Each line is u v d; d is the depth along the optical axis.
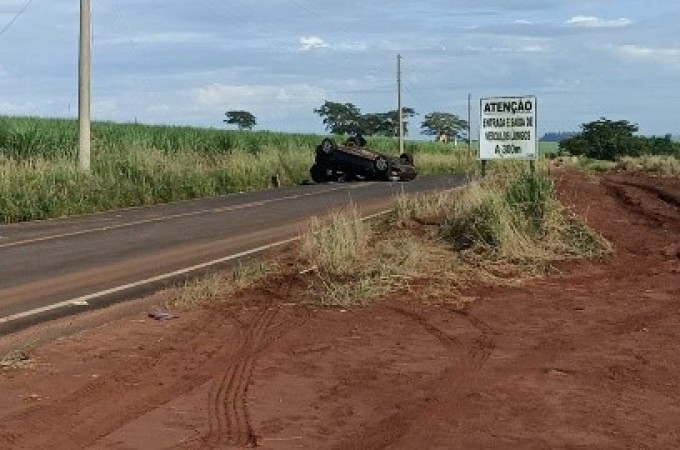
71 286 10.70
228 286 10.06
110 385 6.44
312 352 7.41
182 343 7.71
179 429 5.50
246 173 29.69
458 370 6.89
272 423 5.63
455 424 5.65
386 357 7.26
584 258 11.95
